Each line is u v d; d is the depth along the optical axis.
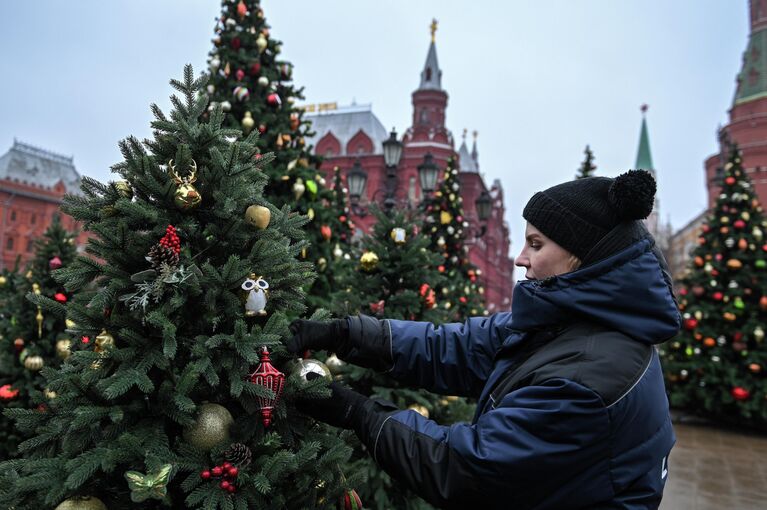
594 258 1.38
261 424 1.61
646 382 1.30
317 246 5.07
